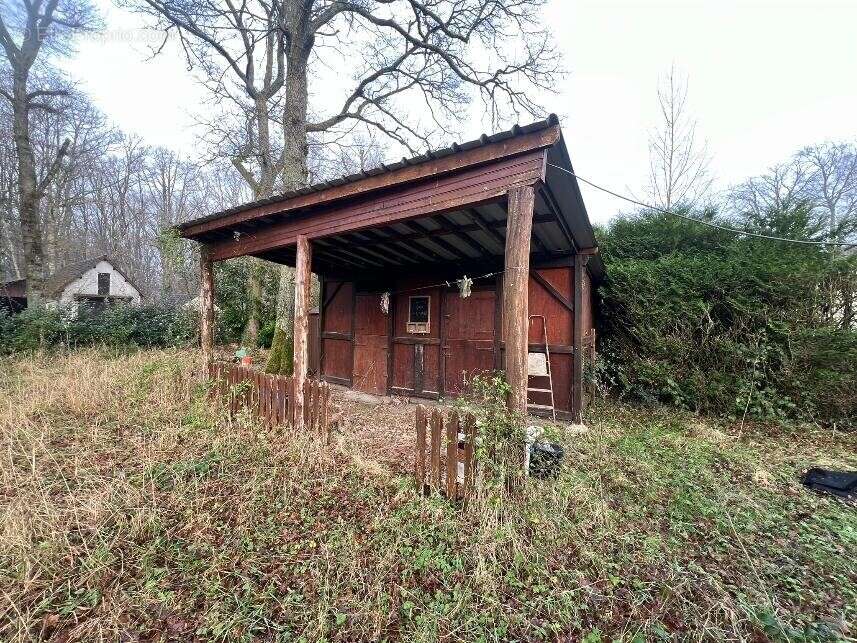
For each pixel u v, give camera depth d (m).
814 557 2.18
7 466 3.08
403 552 2.16
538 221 3.88
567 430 4.48
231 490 2.82
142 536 2.29
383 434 4.25
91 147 15.44
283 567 2.08
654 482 3.09
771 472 3.42
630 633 1.64
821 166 11.33
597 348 6.90
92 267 18.69
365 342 7.12
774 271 5.30
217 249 5.03
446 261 6.16
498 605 1.79
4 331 8.05
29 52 9.40
